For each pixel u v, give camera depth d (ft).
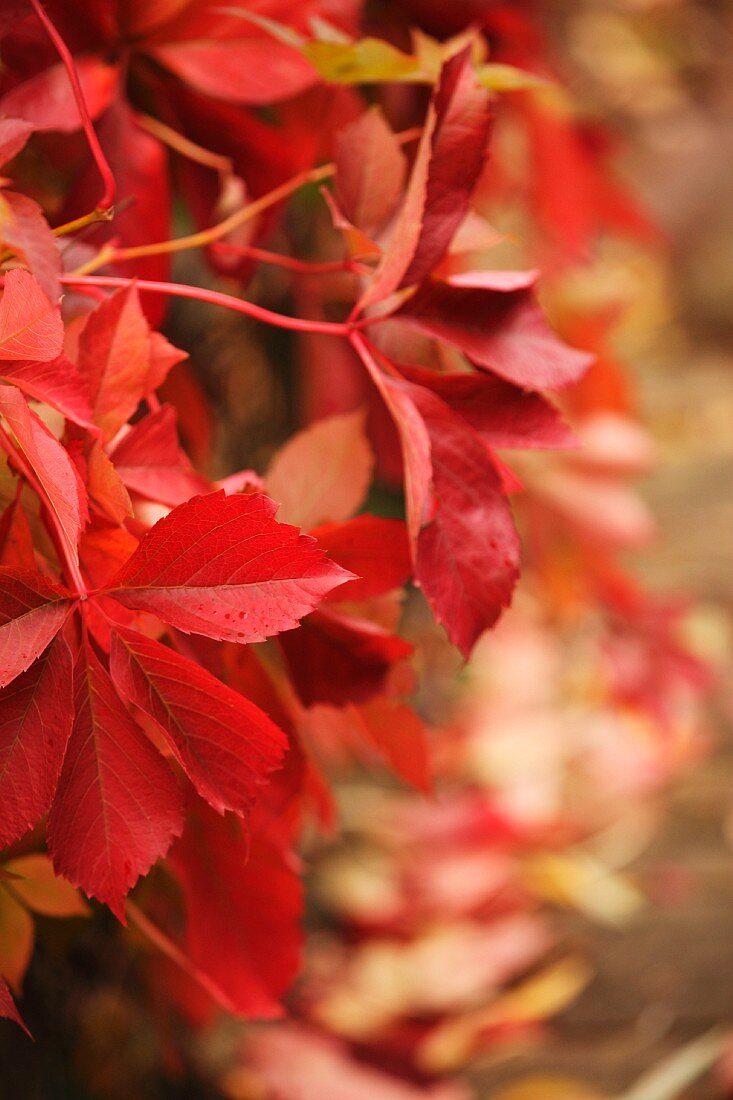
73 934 4.43
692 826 13.60
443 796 14.30
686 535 20.26
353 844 13.25
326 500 4.40
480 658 16.89
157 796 3.72
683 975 11.10
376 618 4.31
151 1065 7.04
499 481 4.05
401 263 3.98
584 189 8.33
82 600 3.70
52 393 3.81
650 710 10.67
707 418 26.30
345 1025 10.39
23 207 3.89
